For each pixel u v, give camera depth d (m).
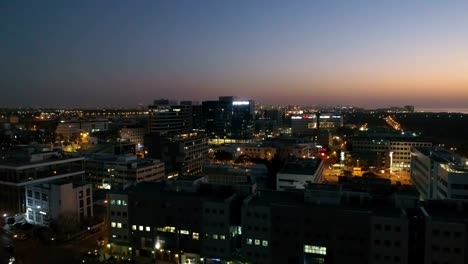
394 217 94.44
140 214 119.94
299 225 101.81
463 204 101.81
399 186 132.25
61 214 139.38
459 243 90.94
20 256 119.44
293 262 102.81
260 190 123.81
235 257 110.00
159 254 118.56
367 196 106.88
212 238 111.88
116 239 123.62
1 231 143.12
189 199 114.31
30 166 170.50
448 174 144.62
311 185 116.94
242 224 107.50
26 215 155.00
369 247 96.38
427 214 95.69
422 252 95.44
